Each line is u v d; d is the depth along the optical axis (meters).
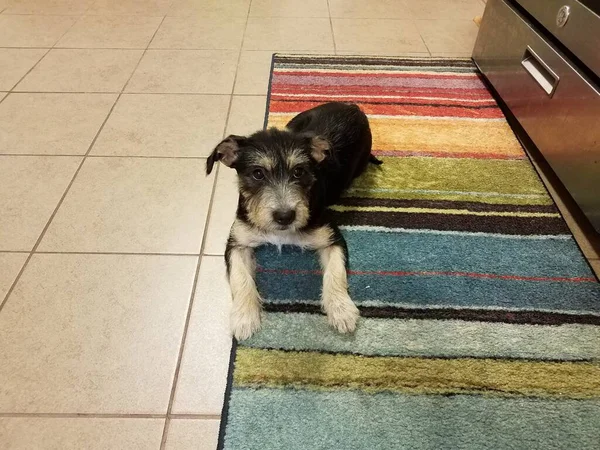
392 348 0.66
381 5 1.73
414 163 1.00
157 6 1.69
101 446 0.58
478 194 0.93
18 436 0.58
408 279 0.76
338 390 0.62
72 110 1.15
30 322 0.70
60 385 0.63
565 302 0.73
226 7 1.70
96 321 0.71
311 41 1.48
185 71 1.31
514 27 1.09
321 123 0.87
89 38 1.47
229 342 0.68
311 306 0.72
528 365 0.65
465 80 1.29
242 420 0.58
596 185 0.81
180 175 0.97
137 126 1.10
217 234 0.85
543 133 0.97
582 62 0.84
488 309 0.72
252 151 0.73
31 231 0.84
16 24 1.54
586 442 0.57
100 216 0.88
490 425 0.58
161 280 0.77
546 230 0.85
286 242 0.76
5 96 1.19
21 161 1.00
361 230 0.85
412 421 0.59
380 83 1.26
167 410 0.61
